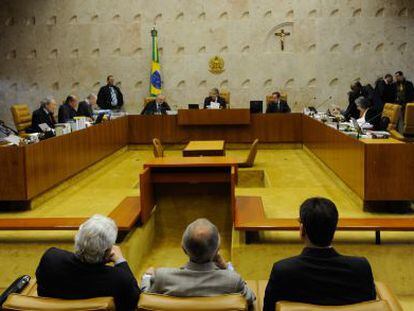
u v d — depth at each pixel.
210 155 8.62
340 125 8.31
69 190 7.59
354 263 2.67
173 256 5.99
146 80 14.84
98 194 7.24
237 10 14.38
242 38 14.43
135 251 5.41
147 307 2.56
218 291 2.83
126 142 11.69
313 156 10.11
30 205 6.44
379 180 5.86
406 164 5.82
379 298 3.04
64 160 7.58
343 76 14.23
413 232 5.27
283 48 14.33
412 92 12.86
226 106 12.79
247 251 5.06
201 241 2.85
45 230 5.45
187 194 6.64
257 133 11.59
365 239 5.11
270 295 2.70
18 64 15.15
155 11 14.59
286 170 9.02
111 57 14.87
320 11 14.14
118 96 13.46
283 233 5.37
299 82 14.40
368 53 14.11
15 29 15.02
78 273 2.84
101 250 2.83
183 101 14.77
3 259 5.20
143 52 14.76
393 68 14.08
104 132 9.88
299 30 14.24
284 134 11.54
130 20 14.69
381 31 14.02
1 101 15.32
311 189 7.29
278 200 6.69
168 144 11.79
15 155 6.23
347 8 14.04
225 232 6.63
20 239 5.32
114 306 2.61
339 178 7.60
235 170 6.22
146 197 6.01
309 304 2.47
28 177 6.30
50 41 14.97
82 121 8.87
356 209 6.18
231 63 14.53
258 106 11.70
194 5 14.46
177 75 14.71
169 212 6.69
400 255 4.93
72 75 15.02
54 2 14.84
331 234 2.68
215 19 14.45
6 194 6.28
